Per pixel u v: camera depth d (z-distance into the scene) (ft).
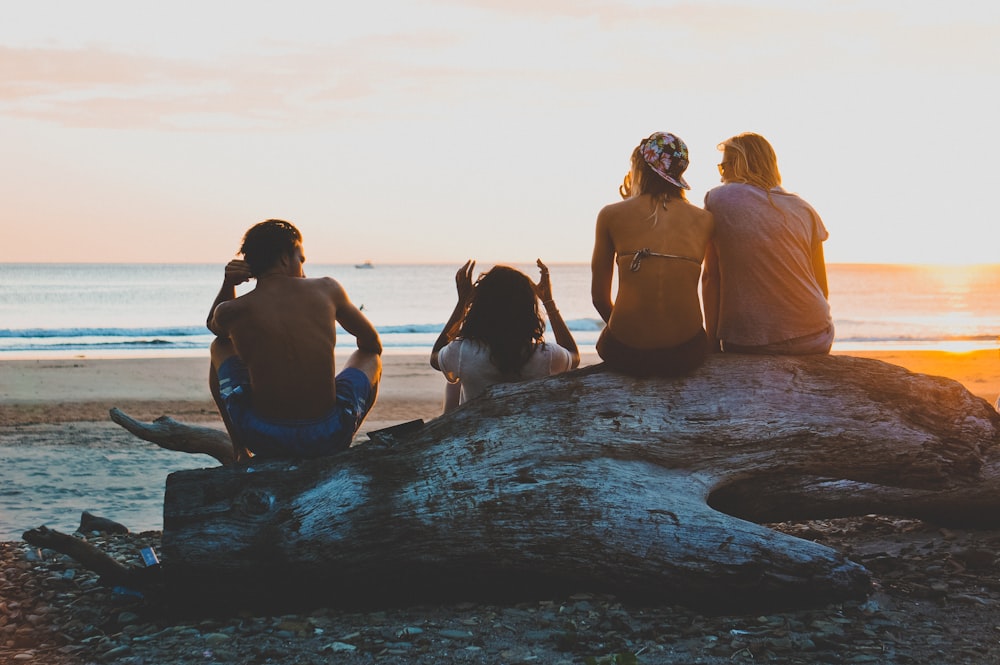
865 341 105.29
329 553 13.76
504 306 16.60
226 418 16.51
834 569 13.24
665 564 13.28
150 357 77.77
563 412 15.08
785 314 16.02
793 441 15.10
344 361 67.72
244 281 16.16
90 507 25.07
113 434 37.58
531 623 12.94
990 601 13.47
